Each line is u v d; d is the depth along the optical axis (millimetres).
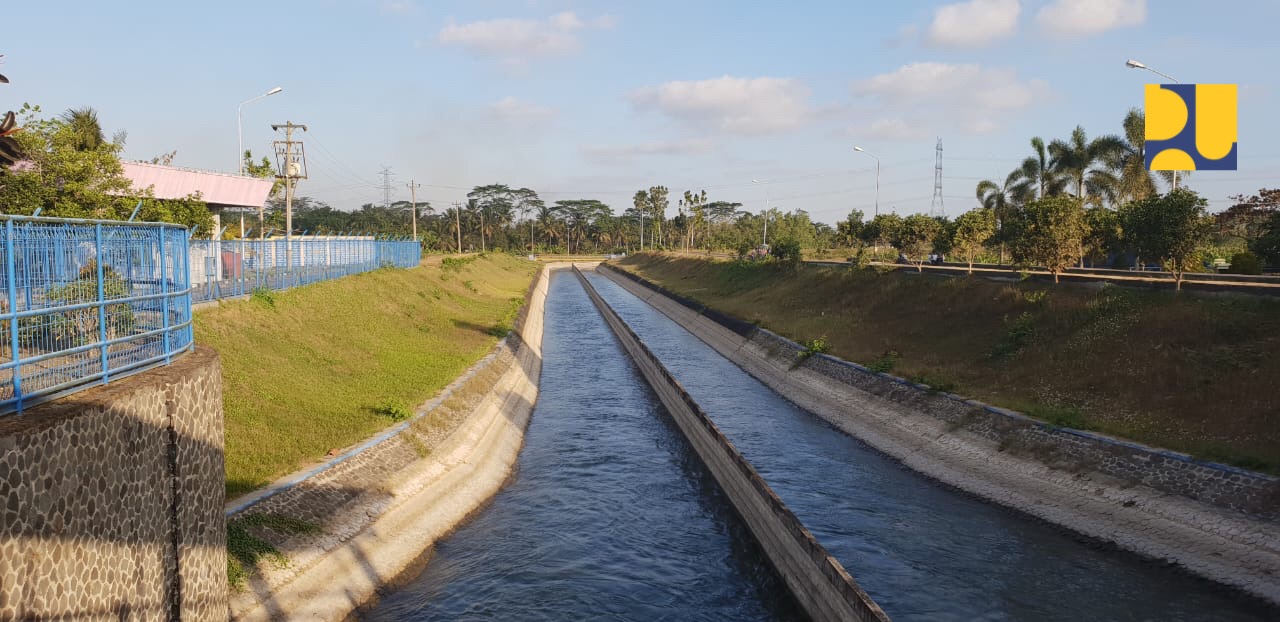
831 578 14773
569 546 19641
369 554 16750
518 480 24844
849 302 48438
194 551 11414
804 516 21500
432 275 64125
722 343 53031
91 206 22797
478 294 65625
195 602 11367
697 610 16641
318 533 15969
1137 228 29984
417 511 19438
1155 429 21328
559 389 39500
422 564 17906
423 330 39781
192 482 11367
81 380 9570
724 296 70688
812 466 26281
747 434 30531
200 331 23891
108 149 25844
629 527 21125
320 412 22031
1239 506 17188
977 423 25625
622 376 43375
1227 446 19203
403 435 21953
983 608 16188
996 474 23109
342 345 30484
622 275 123375
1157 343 25438
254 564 13984
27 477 7633
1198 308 25938
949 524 20875
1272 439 18750
